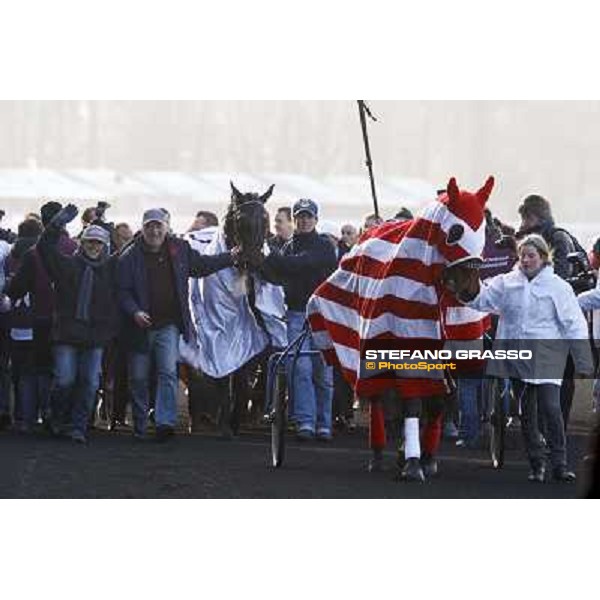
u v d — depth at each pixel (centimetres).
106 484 2364
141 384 2983
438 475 2525
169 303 2955
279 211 3397
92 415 3222
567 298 2470
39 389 3139
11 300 3038
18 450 2764
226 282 3041
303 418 3012
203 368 3039
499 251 2853
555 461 2477
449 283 2358
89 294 2922
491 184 2366
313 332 2562
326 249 3081
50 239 2944
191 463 2630
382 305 2397
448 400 2566
